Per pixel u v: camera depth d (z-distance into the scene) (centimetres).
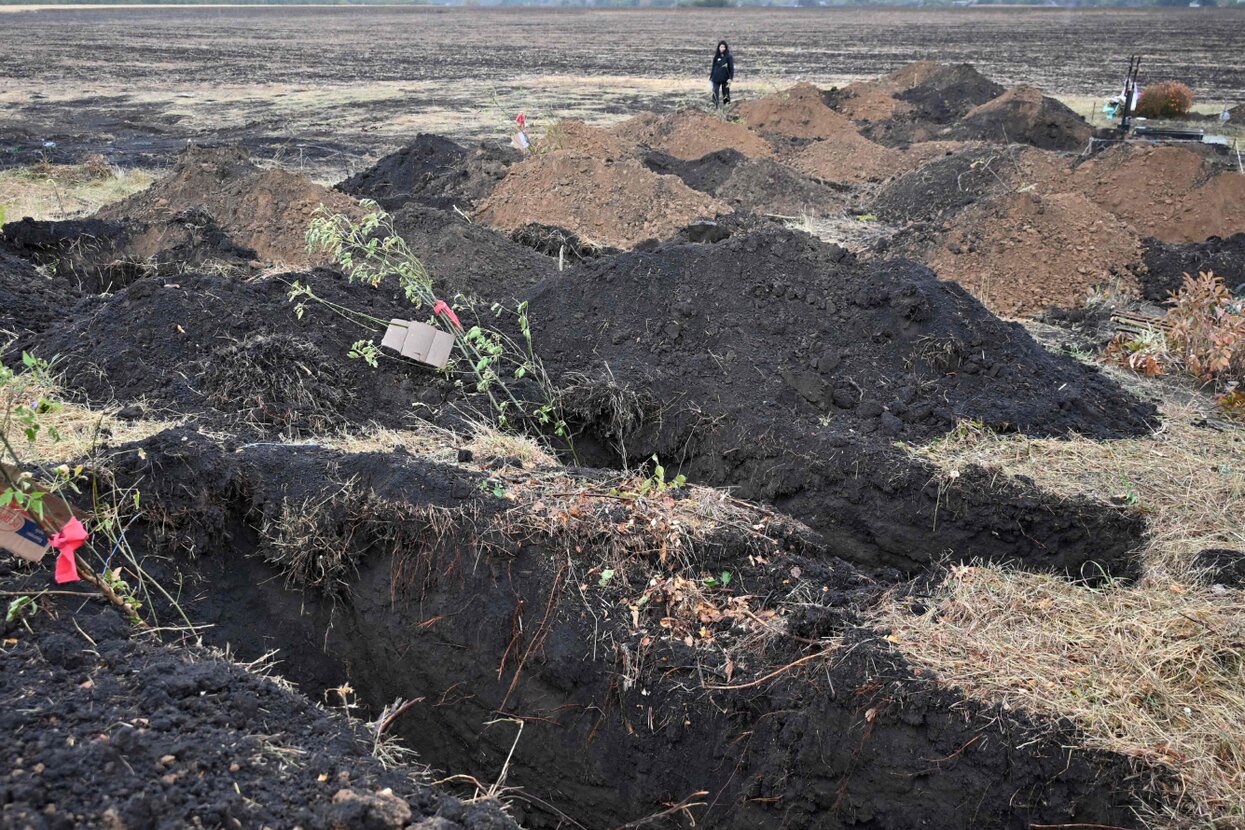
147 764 273
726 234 1027
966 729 360
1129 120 1855
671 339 665
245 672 338
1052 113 1864
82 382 566
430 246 828
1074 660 394
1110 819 341
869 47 4953
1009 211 1014
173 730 291
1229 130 1992
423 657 421
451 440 547
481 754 413
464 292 765
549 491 459
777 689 381
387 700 427
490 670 412
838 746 365
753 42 5425
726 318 679
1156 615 419
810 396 636
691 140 1639
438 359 609
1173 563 482
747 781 372
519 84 3133
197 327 601
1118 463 578
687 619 412
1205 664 389
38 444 454
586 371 633
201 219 919
